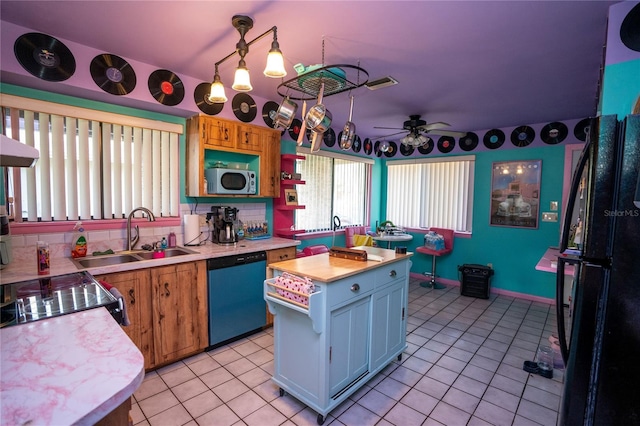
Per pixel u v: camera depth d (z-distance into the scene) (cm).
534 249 441
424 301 434
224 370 255
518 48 223
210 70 278
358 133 534
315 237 484
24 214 236
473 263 495
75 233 254
